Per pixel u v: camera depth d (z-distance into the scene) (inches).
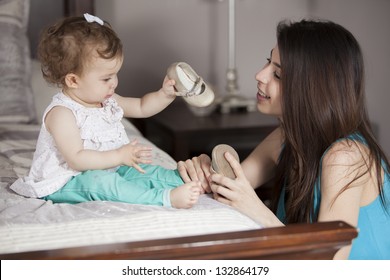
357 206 65.6
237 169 66.5
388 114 146.8
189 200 61.7
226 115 142.0
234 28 146.9
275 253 48.4
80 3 139.3
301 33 69.4
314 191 69.4
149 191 63.5
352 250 69.1
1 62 112.3
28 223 57.4
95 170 65.3
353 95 69.0
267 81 73.4
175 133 127.6
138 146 64.3
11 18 117.1
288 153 76.4
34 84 119.0
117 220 56.4
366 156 67.3
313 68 68.2
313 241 48.4
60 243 51.4
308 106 68.5
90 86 65.1
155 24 150.3
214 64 155.5
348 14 152.3
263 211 65.2
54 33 64.9
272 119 137.4
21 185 67.7
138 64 150.9
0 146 93.2
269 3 155.9
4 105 110.3
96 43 63.4
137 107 74.9
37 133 103.6
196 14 152.3
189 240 46.8
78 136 64.6
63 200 66.5
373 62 148.8
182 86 72.2
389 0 142.3
